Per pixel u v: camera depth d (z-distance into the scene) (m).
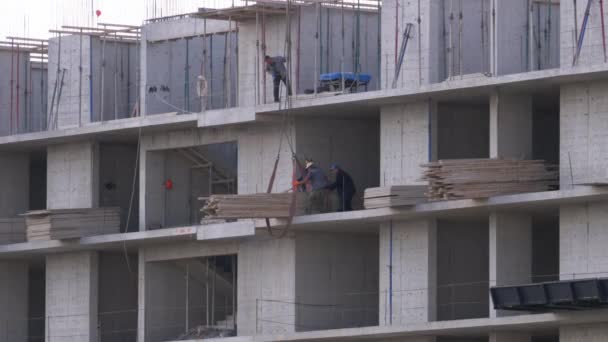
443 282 169.75
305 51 182.00
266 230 177.38
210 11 183.00
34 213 191.25
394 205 166.00
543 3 174.62
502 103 164.88
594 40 157.75
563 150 160.00
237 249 182.62
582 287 150.88
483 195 160.50
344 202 173.75
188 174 191.75
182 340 184.25
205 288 192.00
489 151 172.38
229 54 188.38
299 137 178.50
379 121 181.62
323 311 178.12
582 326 158.50
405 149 171.00
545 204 160.00
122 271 196.50
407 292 170.00
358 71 182.00
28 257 199.75
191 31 191.62
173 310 190.62
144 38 193.12
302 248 177.88
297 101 174.88
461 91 165.25
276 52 182.88
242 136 182.62
